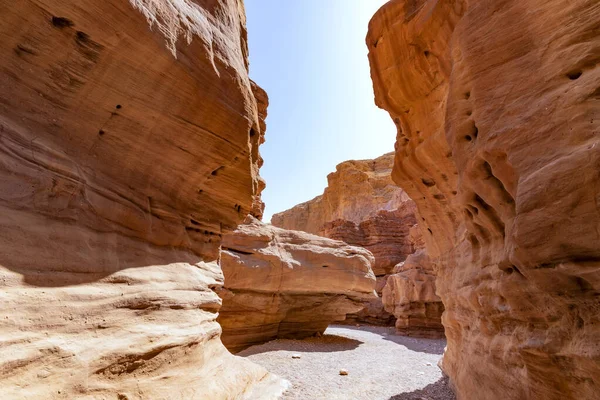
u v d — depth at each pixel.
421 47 7.53
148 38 4.36
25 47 3.55
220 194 7.00
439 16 6.46
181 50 4.98
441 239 8.80
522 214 3.03
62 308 3.48
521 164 3.22
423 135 8.30
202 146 5.89
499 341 4.52
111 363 3.76
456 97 4.80
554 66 3.27
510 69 3.76
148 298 4.62
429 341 18.31
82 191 4.08
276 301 15.16
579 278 2.77
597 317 2.71
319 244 17.66
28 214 3.40
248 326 14.39
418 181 9.09
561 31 3.30
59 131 3.96
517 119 3.45
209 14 6.19
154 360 4.39
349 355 13.09
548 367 3.23
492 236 4.95
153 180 5.39
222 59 6.02
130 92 4.54
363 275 17.28
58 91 3.91
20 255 3.22
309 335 17.34
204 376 5.41
